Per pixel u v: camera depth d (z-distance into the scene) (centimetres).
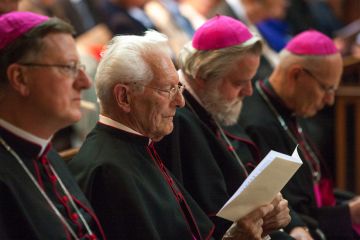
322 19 2414
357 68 1630
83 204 720
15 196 634
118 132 792
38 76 632
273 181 782
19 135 658
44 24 637
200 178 919
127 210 745
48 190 683
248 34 959
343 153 1552
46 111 643
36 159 677
